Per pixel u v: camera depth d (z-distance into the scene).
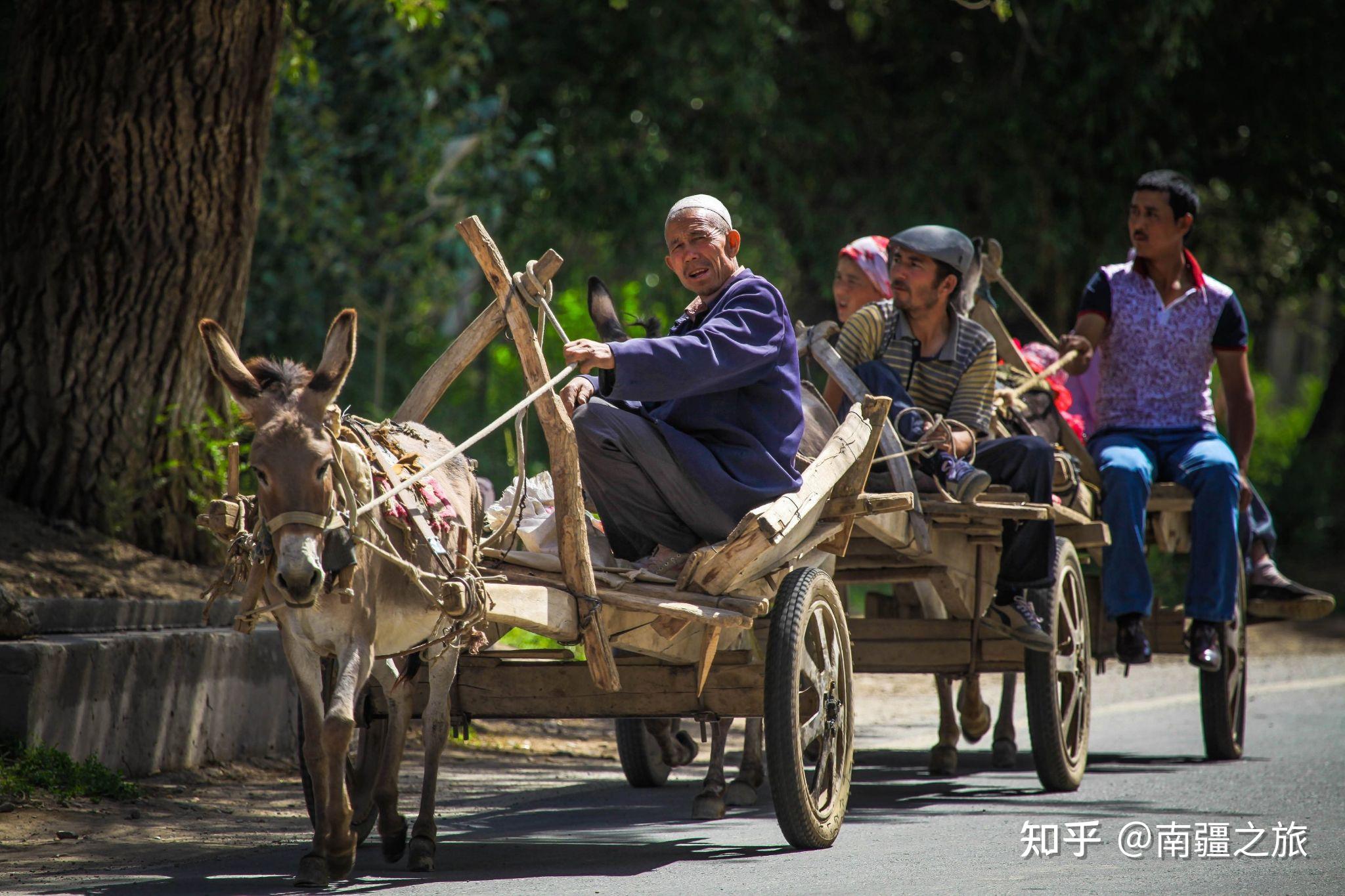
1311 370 138.62
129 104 30.80
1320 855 18.73
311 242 48.12
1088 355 28.58
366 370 55.19
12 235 31.36
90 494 31.09
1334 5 60.72
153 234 31.31
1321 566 71.06
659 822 22.02
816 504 18.86
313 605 15.27
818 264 63.03
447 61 49.75
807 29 65.69
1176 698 40.94
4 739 21.92
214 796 23.53
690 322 20.11
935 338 24.66
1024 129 61.22
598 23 58.38
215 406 33.00
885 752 31.78
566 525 17.23
